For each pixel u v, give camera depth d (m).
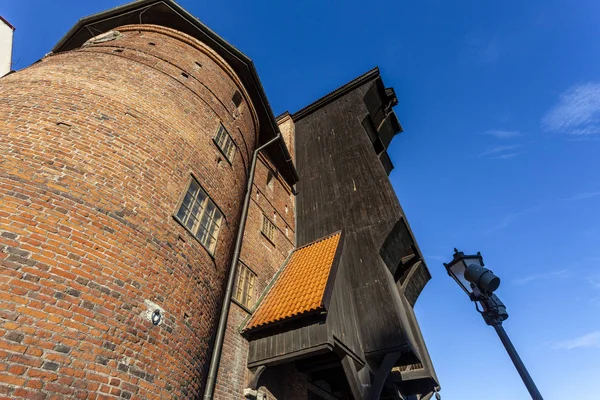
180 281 6.01
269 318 8.60
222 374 7.44
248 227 11.60
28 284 4.01
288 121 21.30
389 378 11.80
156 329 5.16
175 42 10.37
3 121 5.35
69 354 3.97
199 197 7.57
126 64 8.11
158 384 4.87
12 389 3.41
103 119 6.36
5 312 3.71
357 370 9.06
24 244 4.22
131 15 10.98
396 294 11.62
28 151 5.08
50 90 6.34
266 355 8.21
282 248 13.27
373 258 11.68
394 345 9.29
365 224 13.27
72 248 4.61
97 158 5.71
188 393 5.55
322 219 14.84
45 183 4.88
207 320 6.65
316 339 7.76
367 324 10.05
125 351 4.57
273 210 14.11
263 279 11.02
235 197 9.53
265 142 14.97
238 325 8.73
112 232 5.18
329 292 8.59
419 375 11.85
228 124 10.05
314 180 17.03
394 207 13.16
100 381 4.13
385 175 14.59
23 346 3.66
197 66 10.12
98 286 4.62
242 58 11.62
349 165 16.34
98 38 10.55
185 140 7.75
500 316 5.15
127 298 4.90
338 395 11.38
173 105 8.10
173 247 6.13
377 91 20.94
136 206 5.76
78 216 4.91
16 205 4.46
